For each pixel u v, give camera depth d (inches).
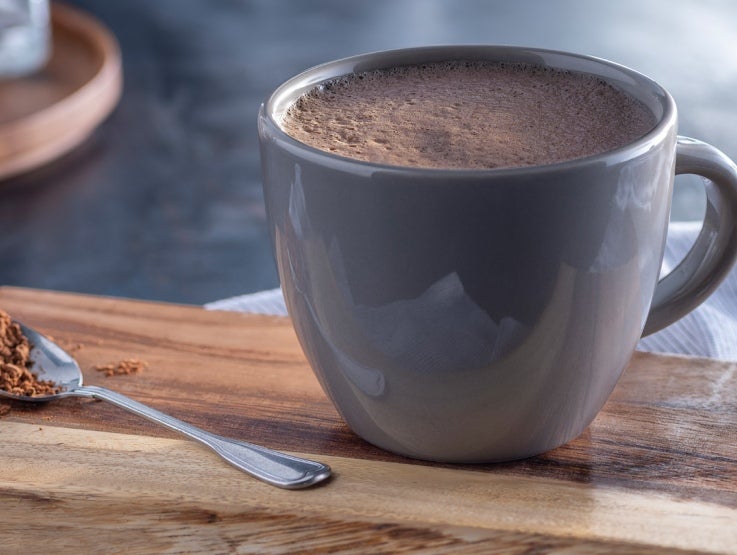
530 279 15.4
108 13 56.5
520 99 17.2
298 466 16.7
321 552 16.3
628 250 15.7
